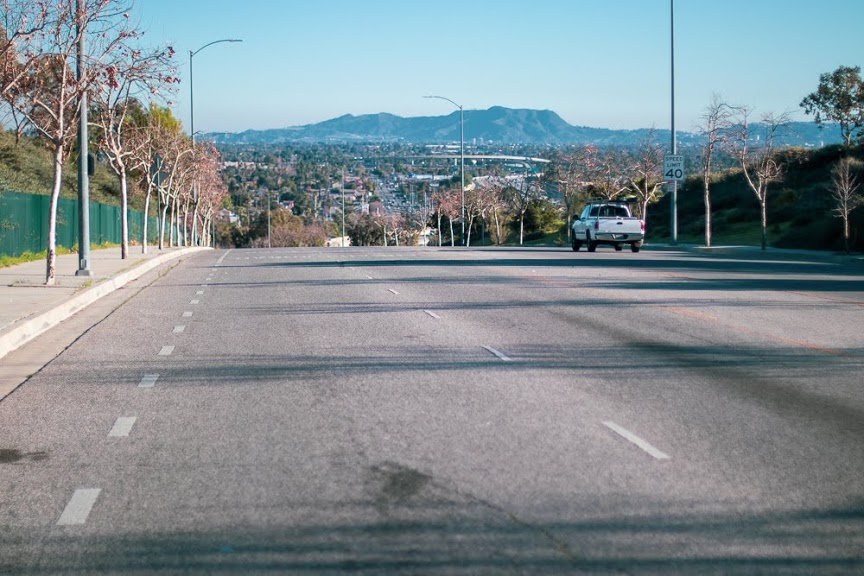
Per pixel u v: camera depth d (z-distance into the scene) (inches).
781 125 1923.0
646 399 402.6
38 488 287.1
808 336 583.5
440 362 497.4
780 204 2423.7
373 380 449.7
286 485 285.0
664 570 218.1
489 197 3708.2
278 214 4936.0
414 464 305.1
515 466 301.4
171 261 1561.3
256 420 371.2
